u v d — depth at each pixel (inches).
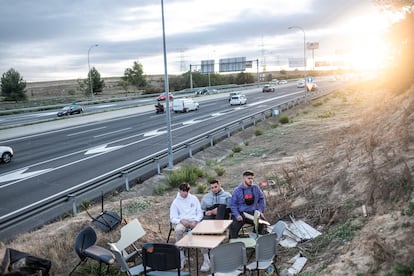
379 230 267.0
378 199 313.7
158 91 3575.3
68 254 324.5
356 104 1486.2
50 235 357.7
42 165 845.2
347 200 343.9
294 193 418.0
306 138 894.4
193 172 673.0
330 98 2009.1
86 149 1011.3
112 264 308.2
